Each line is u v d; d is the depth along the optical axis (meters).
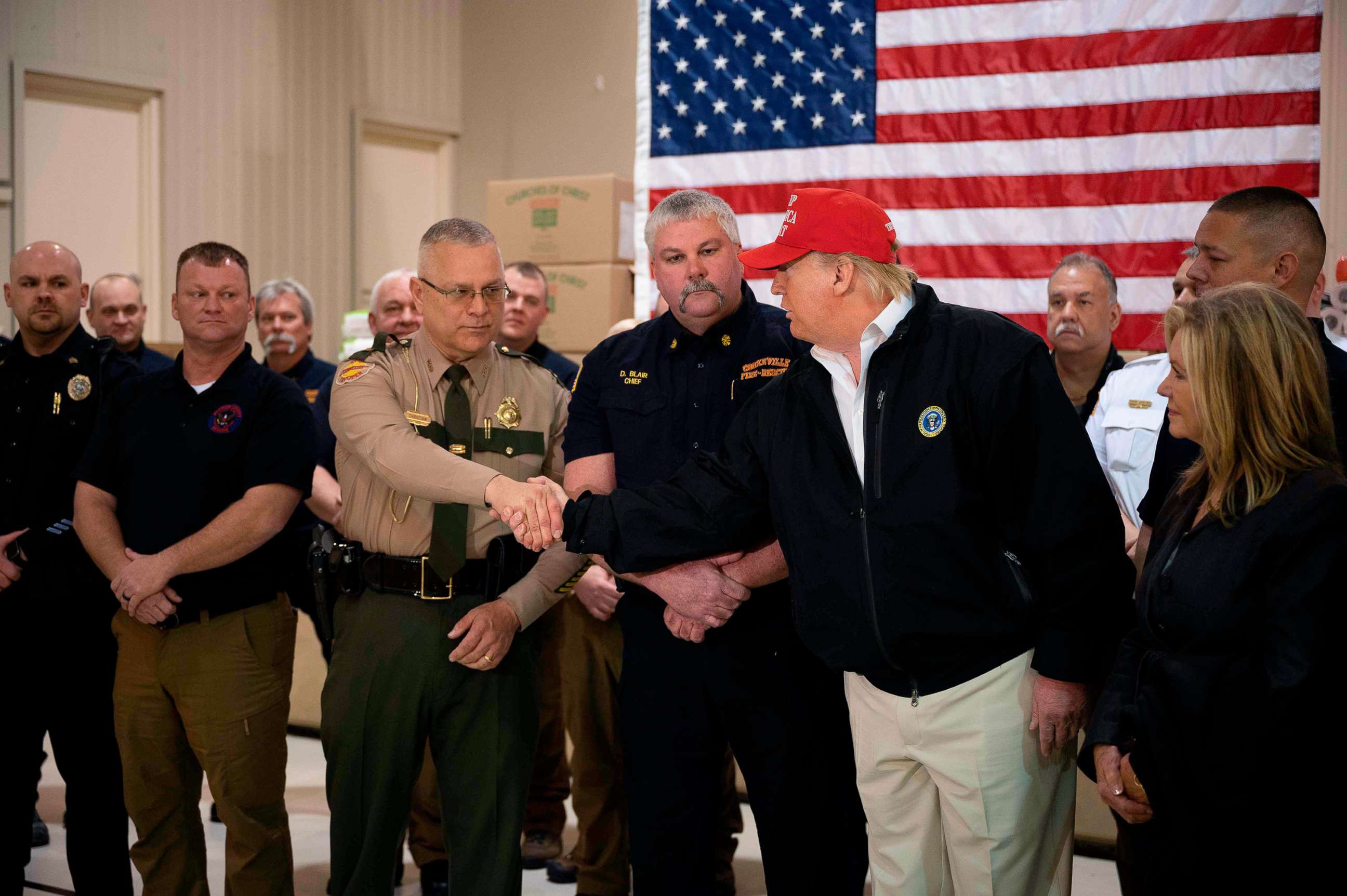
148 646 2.69
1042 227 4.27
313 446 2.77
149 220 6.38
